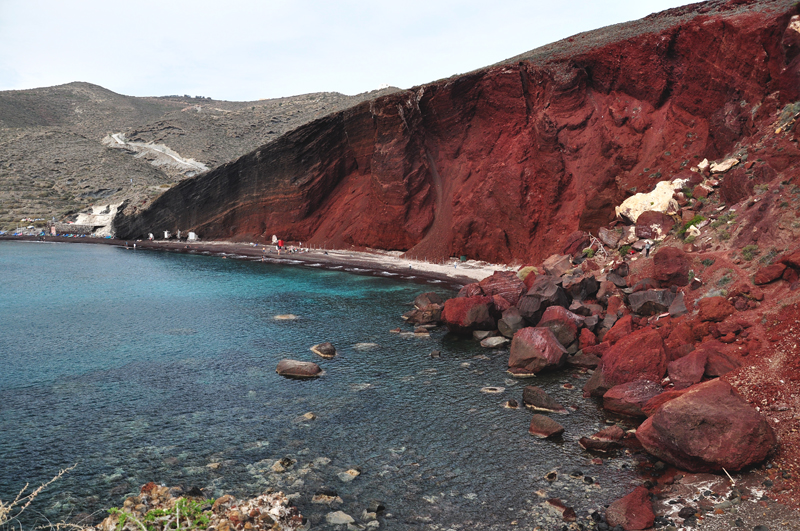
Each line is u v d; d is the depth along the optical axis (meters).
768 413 14.62
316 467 14.69
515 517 12.15
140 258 73.69
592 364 23.78
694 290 24.81
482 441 16.34
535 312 28.70
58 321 33.72
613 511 11.73
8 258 72.94
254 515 11.52
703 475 13.02
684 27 41.88
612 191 42.69
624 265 31.69
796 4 32.22
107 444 16.17
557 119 49.41
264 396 20.39
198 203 93.62
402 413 18.66
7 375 22.95
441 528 11.75
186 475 14.22
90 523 11.94
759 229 24.14
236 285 48.53
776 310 18.94
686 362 18.30
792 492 11.46
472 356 25.92
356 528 11.70
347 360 25.19
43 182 143.12
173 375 22.97
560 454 15.37
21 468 14.65
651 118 43.81
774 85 32.56
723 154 35.31
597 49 48.03
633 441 16.05
